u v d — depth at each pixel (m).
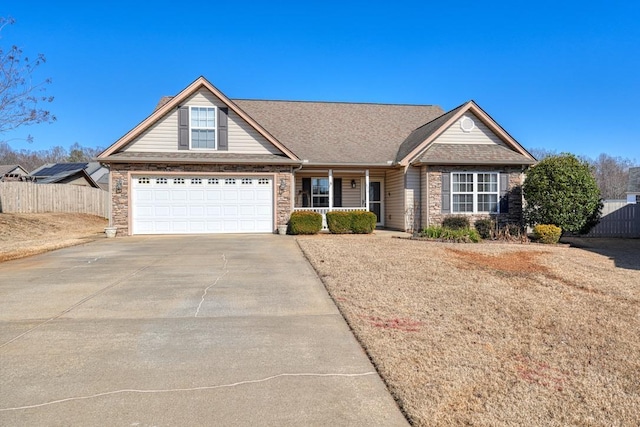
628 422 3.34
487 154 17.05
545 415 3.39
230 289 7.30
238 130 16.59
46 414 3.28
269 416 3.29
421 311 6.04
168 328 5.31
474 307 6.28
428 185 16.80
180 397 3.57
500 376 4.05
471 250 11.55
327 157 17.78
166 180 15.99
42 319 5.62
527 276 8.48
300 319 5.71
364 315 5.81
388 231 17.97
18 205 22.81
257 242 13.44
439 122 18.11
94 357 4.38
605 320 5.83
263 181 16.56
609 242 15.88
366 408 3.43
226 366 4.20
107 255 10.88
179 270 8.90
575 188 14.81
